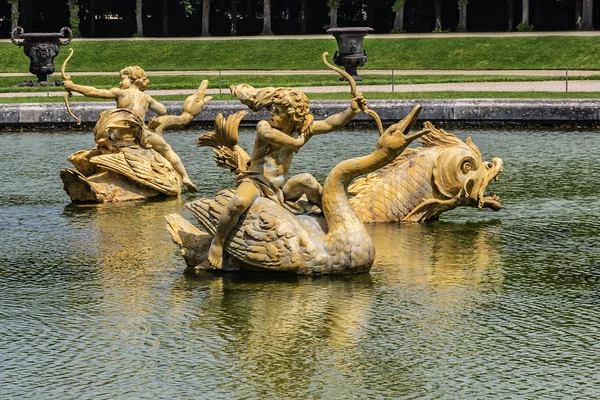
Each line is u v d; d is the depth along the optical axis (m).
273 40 72.62
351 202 20.83
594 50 65.25
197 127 36.94
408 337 14.20
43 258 18.47
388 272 17.20
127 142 23.88
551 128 35.16
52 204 23.28
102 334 14.41
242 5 95.88
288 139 16.41
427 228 20.36
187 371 13.08
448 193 20.58
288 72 60.56
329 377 12.84
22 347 13.96
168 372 13.05
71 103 37.50
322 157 28.39
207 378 12.85
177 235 17.53
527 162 27.62
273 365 13.24
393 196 20.72
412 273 17.19
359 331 14.41
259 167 16.88
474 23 91.50
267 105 16.61
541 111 35.44
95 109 37.28
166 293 16.12
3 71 64.81
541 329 14.51
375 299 15.78
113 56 69.81
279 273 16.89
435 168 20.59
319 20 95.31
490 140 32.12
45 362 13.44
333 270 16.84
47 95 44.69
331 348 13.80
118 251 18.84
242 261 16.88
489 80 49.47
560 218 21.20
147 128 24.19
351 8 94.62
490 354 13.57
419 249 18.75
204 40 73.25
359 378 12.80
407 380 12.74
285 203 17.05
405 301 15.70
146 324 14.79
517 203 22.62
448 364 13.24
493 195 21.41
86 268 17.73
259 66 67.25
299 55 69.12
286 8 97.75
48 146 32.25
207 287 16.38
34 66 51.69
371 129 35.84
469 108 35.88
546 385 12.60
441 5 91.75
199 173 26.83
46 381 12.82
